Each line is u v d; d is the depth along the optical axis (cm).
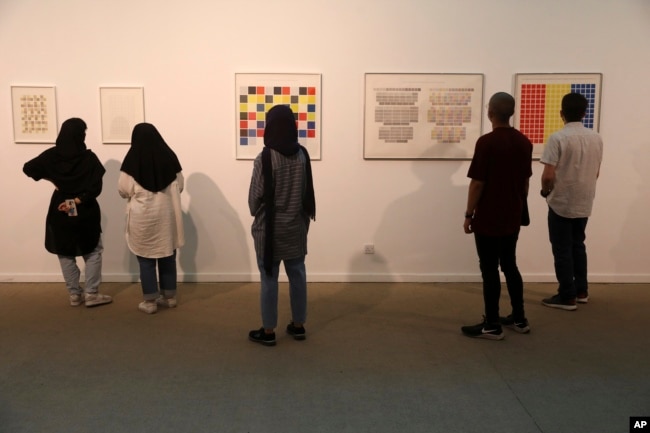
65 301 483
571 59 521
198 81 519
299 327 397
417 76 520
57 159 448
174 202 452
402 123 525
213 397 311
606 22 517
